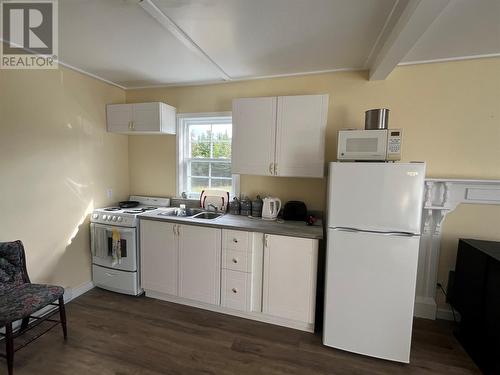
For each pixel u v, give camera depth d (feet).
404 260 5.95
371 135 6.24
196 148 10.57
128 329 7.24
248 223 8.04
